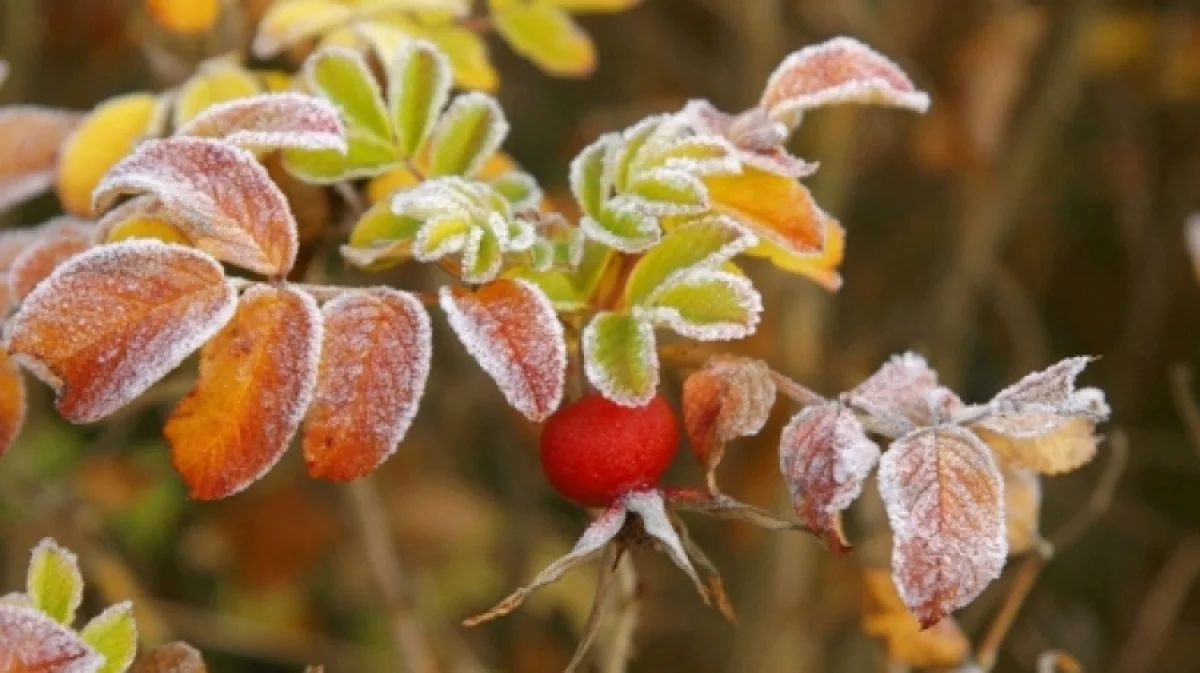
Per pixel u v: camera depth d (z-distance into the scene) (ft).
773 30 3.00
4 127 2.03
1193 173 3.91
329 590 3.59
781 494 2.91
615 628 1.96
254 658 3.53
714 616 3.44
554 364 1.71
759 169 1.82
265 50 1.99
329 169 1.86
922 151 3.26
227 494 1.70
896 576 1.67
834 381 3.29
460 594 3.54
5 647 1.65
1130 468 3.80
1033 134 3.22
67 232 1.94
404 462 3.61
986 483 1.69
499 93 3.79
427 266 2.66
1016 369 3.49
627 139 1.82
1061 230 4.23
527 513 3.53
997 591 2.66
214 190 1.73
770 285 2.99
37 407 3.20
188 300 1.70
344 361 1.72
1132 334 3.80
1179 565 3.46
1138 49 3.81
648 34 3.74
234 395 1.70
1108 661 3.73
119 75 3.48
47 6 3.19
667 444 1.76
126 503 3.29
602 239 1.76
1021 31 3.18
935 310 3.31
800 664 3.05
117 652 1.75
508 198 1.87
